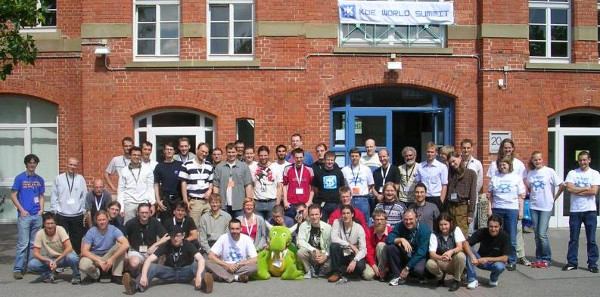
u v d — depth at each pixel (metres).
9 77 14.06
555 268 10.08
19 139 14.52
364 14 13.65
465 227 9.91
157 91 13.34
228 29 13.62
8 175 14.53
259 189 10.78
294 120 13.34
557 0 14.23
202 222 9.89
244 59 13.59
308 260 9.56
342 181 10.48
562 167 14.24
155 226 9.41
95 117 13.32
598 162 14.36
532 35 14.19
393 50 13.60
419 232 9.08
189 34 13.42
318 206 9.59
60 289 8.90
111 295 8.54
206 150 10.62
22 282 9.38
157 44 13.64
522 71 13.76
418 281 9.30
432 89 13.78
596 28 14.16
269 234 9.70
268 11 13.31
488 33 13.66
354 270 9.46
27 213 9.99
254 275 9.45
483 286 8.98
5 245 12.23
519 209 9.96
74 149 14.05
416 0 13.93
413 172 10.49
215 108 13.31
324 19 13.59
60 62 14.05
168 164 10.54
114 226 9.44
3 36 10.18
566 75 13.93
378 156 10.99
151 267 8.91
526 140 13.76
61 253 9.35
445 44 13.93
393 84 13.70
